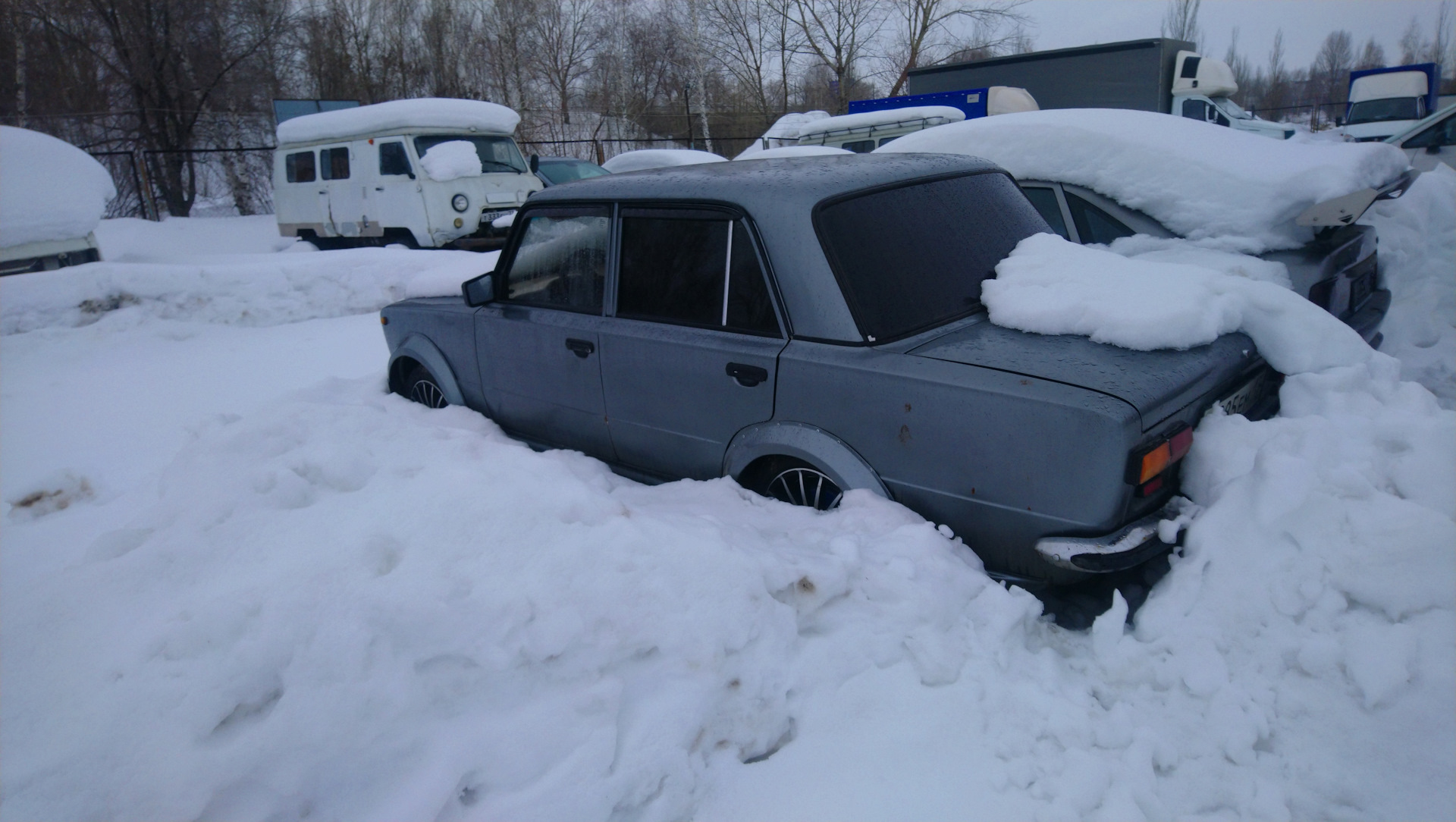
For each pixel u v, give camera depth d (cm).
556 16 3080
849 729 233
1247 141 494
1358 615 236
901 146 578
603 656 231
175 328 861
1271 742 219
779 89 3188
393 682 211
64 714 204
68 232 973
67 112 2108
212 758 192
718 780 220
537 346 415
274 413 346
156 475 489
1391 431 271
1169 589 257
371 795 201
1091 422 248
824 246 307
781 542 285
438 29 2880
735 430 338
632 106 3209
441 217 1277
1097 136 495
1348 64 7194
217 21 2144
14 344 791
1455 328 537
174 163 2117
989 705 235
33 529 424
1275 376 334
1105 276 318
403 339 516
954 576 264
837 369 299
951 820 206
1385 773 207
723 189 341
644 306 368
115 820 186
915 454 287
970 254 342
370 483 288
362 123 1323
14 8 2005
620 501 286
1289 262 431
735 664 237
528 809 202
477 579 239
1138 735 222
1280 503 251
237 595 225
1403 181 486
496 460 304
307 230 1480
